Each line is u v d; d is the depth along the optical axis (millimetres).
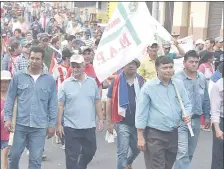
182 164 6926
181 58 11438
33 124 6613
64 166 8492
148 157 6277
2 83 6562
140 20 7078
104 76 7113
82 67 7023
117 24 7133
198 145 10172
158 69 6164
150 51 8805
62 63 9516
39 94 6645
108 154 9367
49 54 11031
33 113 6617
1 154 7625
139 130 6203
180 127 6879
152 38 7094
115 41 7102
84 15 36656
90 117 7059
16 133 6645
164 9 26312
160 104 6129
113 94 7172
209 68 11531
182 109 6188
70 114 7020
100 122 7320
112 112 7199
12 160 6738
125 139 7102
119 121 7121
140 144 6199
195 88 7145
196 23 25141
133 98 7098
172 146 6215
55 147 9711
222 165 7074
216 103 6719
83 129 7012
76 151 7051
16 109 6633
